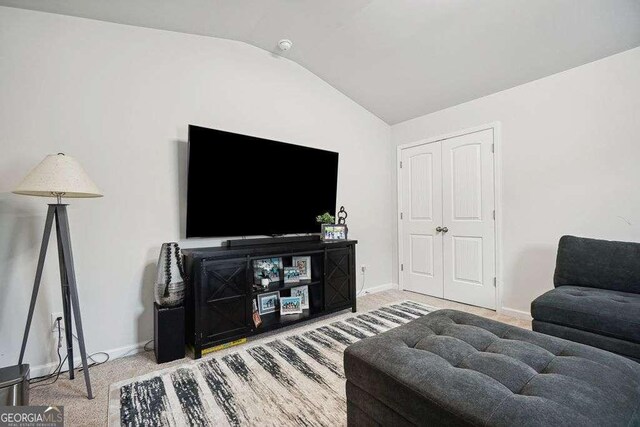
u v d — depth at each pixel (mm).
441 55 2760
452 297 3498
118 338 2234
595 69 2473
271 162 2875
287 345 2350
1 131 1877
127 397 1683
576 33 2264
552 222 2725
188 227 2416
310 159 3164
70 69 2078
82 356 1720
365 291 3865
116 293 2232
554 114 2697
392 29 2545
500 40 2465
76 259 2090
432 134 3680
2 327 1878
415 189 3883
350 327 2717
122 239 2258
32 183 1548
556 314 1934
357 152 3807
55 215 1782
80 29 2119
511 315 2977
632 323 1652
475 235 3273
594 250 2273
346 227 3232
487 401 938
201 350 2178
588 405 897
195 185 2420
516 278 2955
